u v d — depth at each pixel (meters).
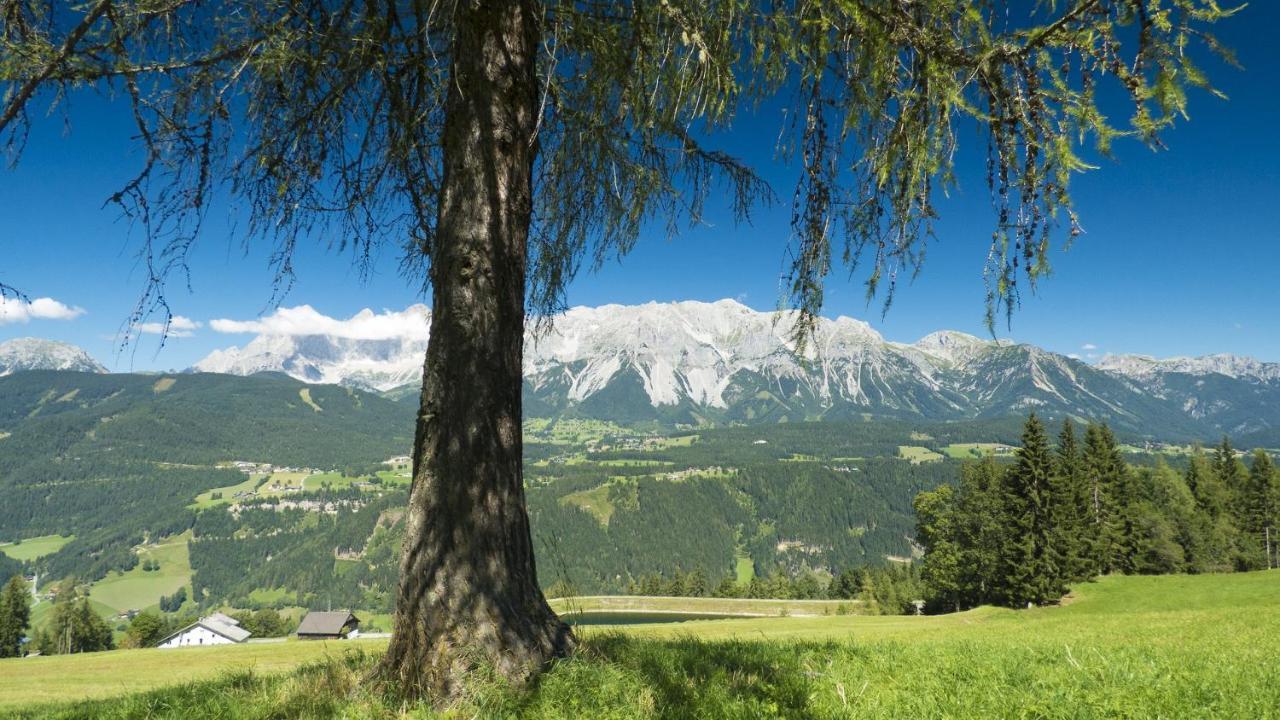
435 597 3.39
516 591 3.53
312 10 4.19
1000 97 2.92
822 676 3.70
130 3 3.43
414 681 3.24
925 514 55.53
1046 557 41.66
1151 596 39.34
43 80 3.18
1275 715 2.95
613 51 4.32
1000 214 2.95
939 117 3.00
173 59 3.88
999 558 44.34
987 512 46.88
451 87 3.98
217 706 3.28
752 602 84.19
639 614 78.25
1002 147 2.91
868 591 75.00
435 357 3.70
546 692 3.04
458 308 3.70
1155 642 7.85
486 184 3.82
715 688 3.24
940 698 3.20
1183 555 53.78
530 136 4.04
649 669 3.56
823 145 3.46
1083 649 5.33
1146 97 2.43
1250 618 15.65
